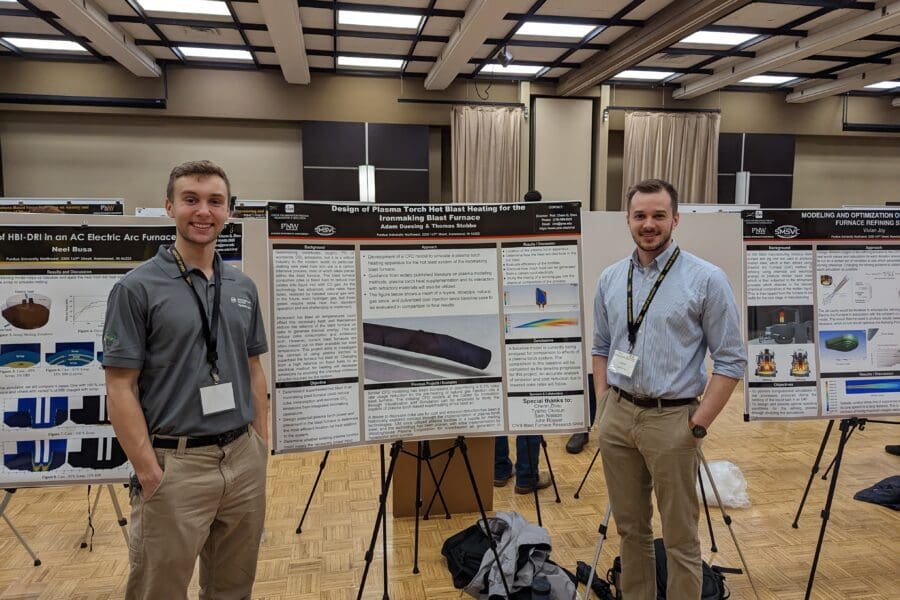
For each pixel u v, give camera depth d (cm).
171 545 133
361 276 190
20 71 746
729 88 877
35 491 302
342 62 768
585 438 363
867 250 217
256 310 160
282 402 181
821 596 207
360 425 188
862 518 266
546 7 578
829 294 216
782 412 214
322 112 816
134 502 137
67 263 183
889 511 273
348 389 187
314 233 186
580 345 200
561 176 854
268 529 259
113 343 129
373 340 190
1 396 179
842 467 328
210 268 147
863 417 217
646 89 866
